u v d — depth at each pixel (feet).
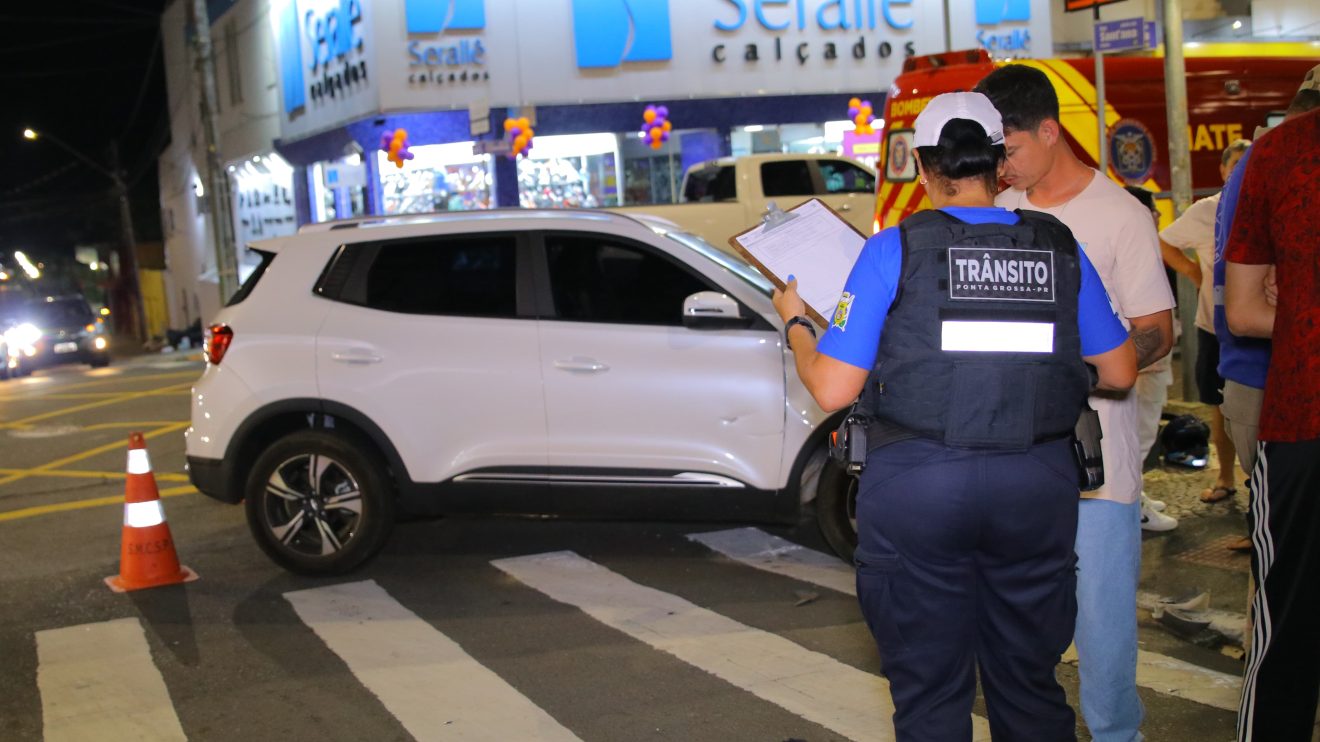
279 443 21.90
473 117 61.87
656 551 23.50
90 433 43.01
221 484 22.38
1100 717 11.85
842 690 16.06
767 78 77.77
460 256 22.03
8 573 24.06
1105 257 11.65
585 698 16.19
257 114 96.99
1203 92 42.73
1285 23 68.08
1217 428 23.77
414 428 21.49
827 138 81.35
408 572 22.70
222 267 67.87
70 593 22.40
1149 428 21.77
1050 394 9.52
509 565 22.90
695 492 20.97
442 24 72.13
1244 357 12.76
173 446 38.88
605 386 20.95
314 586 22.04
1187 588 19.49
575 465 21.15
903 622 9.74
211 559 24.32
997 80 11.72
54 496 32.04
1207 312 22.39
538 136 75.25
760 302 20.90
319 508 22.11
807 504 21.88
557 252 21.70
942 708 9.77
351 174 73.61
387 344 21.62
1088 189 11.89
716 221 51.60
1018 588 9.77
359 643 18.85
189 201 124.67
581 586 21.39
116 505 30.42
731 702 15.81
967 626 9.78
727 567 22.25
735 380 20.66
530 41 73.72
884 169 40.70
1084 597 11.71
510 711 15.84
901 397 9.50
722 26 76.59
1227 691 15.37
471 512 21.72
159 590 22.27
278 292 22.45
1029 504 9.48
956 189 9.91
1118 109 41.32
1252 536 11.25
